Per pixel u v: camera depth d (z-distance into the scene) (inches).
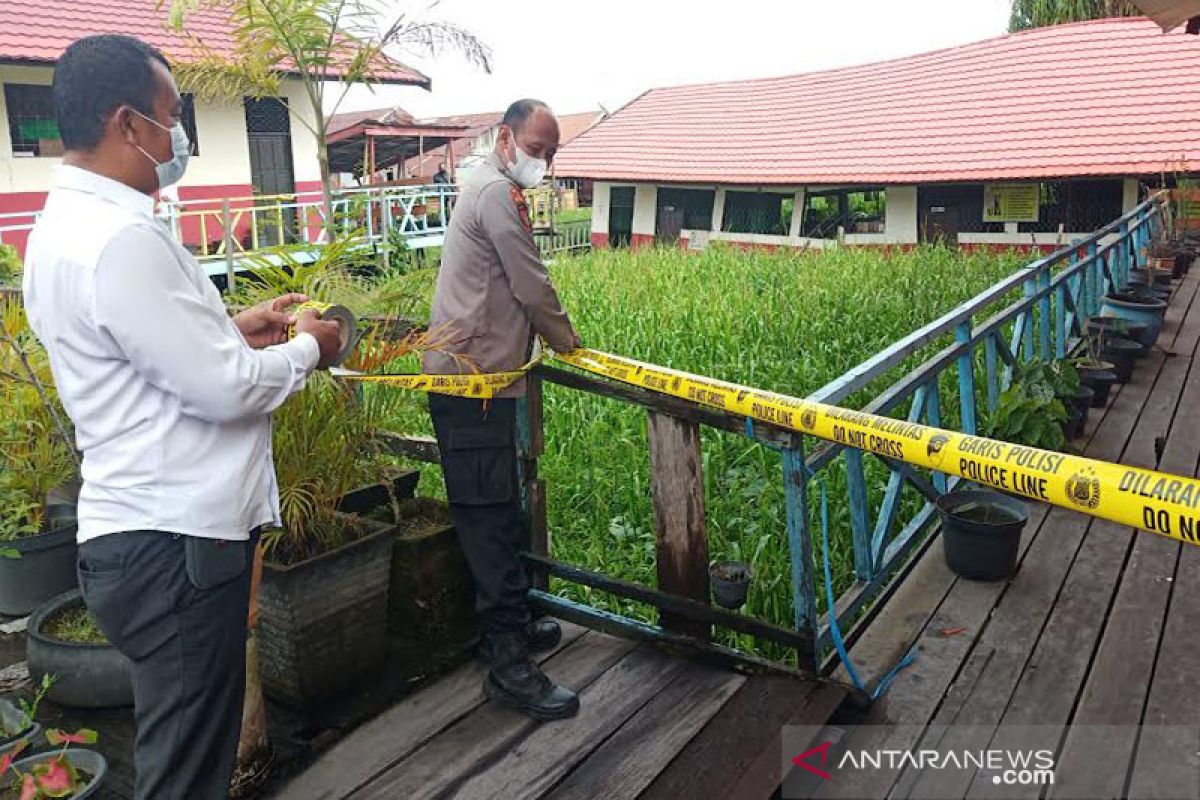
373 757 102.0
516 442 119.0
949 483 173.0
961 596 135.8
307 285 123.9
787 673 111.8
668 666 118.1
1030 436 183.0
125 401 70.7
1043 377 200.7
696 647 117.6
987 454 86.0
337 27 234.2
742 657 114.5
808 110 847.7
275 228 606.9
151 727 75.0
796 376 261.6
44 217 70.3
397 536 125.6
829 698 106.4
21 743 92.2
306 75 240.7
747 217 759.1
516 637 111.4
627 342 302.2
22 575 135.6
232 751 78.8
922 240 669.3
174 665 73.9
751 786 93.0
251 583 79.1
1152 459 195.2
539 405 128.5
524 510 131.5
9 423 135.3
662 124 915.4
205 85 255.1
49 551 136.7
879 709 109.6
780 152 764.0
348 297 127.4
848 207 712.4
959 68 812.0
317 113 244.8
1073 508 80.4
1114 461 194.7
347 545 109.7
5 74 506.6
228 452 74.1
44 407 136.4
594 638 126.2
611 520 176.2
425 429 194.2
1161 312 281.0
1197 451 198.7
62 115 69.2
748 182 727.1
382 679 116.3
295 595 105.1
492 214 106.6
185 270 72.2
